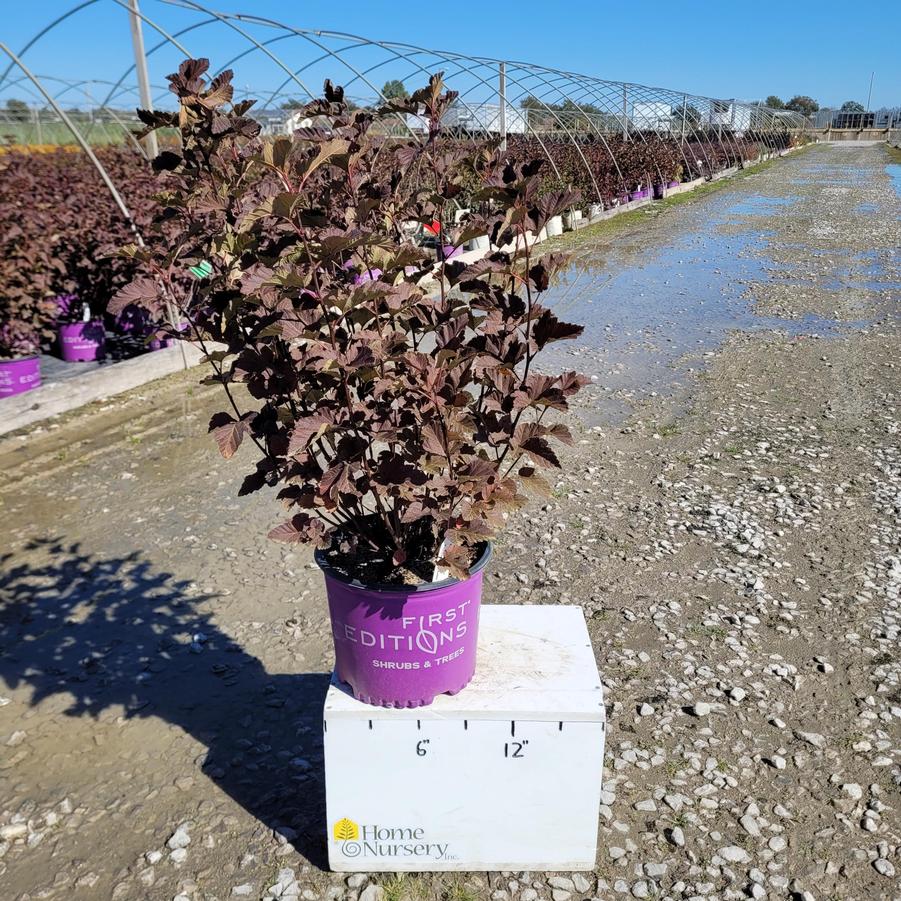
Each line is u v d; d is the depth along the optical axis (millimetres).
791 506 4629
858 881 2316
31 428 6090
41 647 3465
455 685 2203
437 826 2289
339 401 2131
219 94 2209
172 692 3168
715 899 2266
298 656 3385
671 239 15734
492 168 2367
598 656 3336
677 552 4145
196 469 5328
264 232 2250
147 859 2420
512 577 3924
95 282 7504
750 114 41562
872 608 3635
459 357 2123
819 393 6633
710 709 3014
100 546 4316
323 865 2393
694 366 7461
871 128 76562
